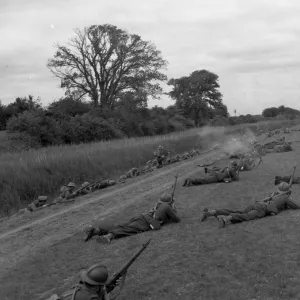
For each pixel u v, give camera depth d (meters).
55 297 4.54
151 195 13.91
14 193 15.35
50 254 8.30
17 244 9.52
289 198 11.13
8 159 20.36
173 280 6.45
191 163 22.83
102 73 52.00
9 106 49.28
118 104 53.16
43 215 12.42
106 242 8.59
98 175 20.16
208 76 82.00
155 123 55.56
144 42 52.88
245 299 5.67
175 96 81.88
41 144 33.06
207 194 12.95
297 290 5.80
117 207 12.57
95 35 50.16
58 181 17.77
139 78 53.06
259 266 6.70
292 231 8.33
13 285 6.82
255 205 9.64
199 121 76.88
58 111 40.09
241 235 8.30
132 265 7.21
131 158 24.03
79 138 37.78
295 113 93.88
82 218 11.54
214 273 6.58
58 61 50.38
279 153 23.92
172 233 8.85
